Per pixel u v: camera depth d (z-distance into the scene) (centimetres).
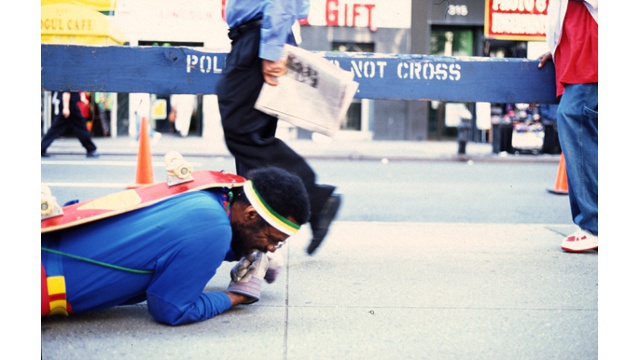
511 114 1400
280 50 322
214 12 612
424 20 1531
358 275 349
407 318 280
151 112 1675
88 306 257
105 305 260
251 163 342
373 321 276
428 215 634
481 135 1809
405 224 507
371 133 1841
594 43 385
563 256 399
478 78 427
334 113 343
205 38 612
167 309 259
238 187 268
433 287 328
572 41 392
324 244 426
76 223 247
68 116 1138
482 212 655
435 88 423
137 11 577
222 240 253
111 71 409
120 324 267
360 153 1381
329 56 416
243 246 264
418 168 1138
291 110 336
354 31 1642
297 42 388
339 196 355
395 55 422
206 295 276
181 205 255
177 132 1773
